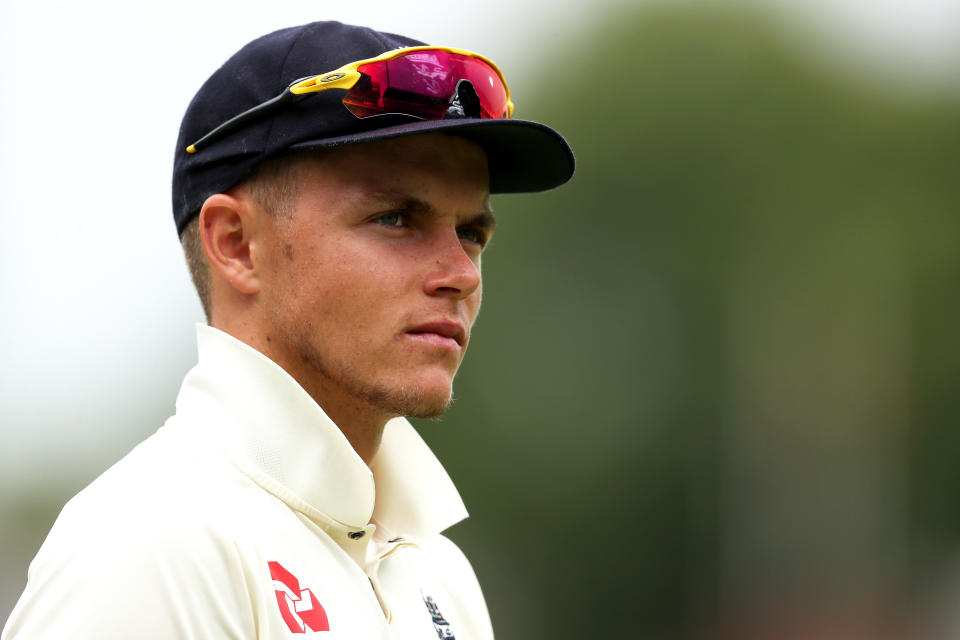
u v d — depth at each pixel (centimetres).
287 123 675
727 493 5850
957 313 6325
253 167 683
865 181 6694
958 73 6875
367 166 677
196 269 738
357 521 677
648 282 6103
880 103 6875
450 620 816
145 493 590
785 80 6719
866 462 6241
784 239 6444
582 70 6700
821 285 6462
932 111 6819
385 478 809
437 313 684
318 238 674
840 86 6850
